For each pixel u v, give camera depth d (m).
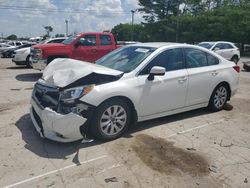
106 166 4.04
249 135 5.32
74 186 3.55
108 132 4.80
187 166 4.11
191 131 5.41
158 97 5.33
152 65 5.31
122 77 4.93
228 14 42.41
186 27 50.09
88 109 4.54
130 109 5.08
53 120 4.29
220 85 6.54
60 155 4.32
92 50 12.24
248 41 40.78
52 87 4.62
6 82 10.77
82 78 4.55
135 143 4.79
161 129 5.45
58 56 11.46
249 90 9.71
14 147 4.55
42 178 3.71
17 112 6.43
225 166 4.15
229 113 6.61
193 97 5.98
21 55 15.17
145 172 3.92
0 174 3.78
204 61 6.27
